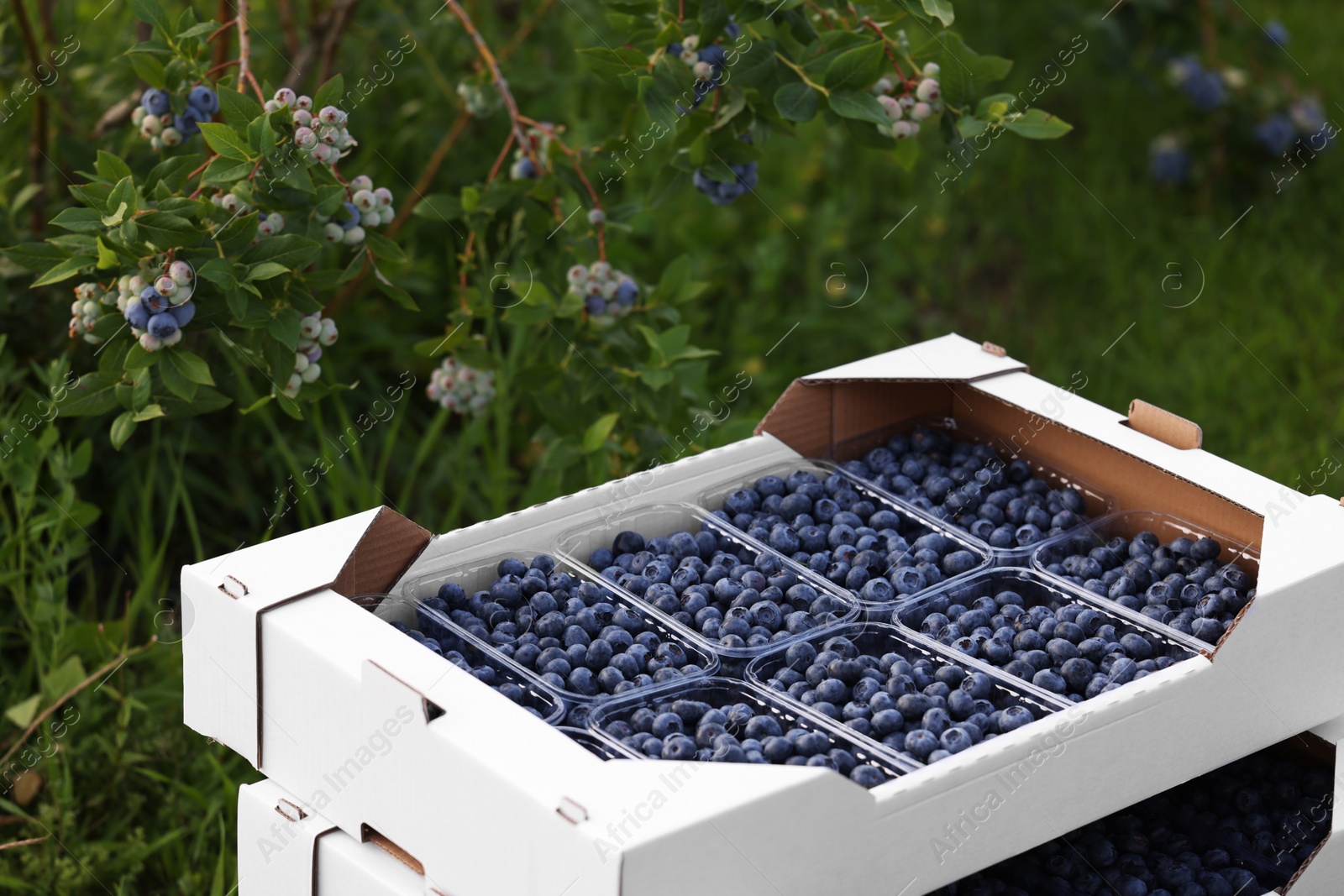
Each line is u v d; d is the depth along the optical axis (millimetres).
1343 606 2895
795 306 6707
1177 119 8164
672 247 6668
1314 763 3217
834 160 7395
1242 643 2738
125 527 5035
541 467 4703
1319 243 7418
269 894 2791
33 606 4492
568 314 4309
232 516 5293
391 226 5602
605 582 3090
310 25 5340
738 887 2176
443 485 5449
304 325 3480
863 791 2260
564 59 6965
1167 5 7676
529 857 2203
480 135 6199
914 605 3094
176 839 3943
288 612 2652
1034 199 7746
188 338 3963
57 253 3348
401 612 3008
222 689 2789
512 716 2361
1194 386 6258
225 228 3230
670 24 3795
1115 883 2949
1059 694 2822
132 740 4199
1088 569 3295
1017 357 6641
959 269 7344
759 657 2854
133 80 5480
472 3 6148
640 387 4395
